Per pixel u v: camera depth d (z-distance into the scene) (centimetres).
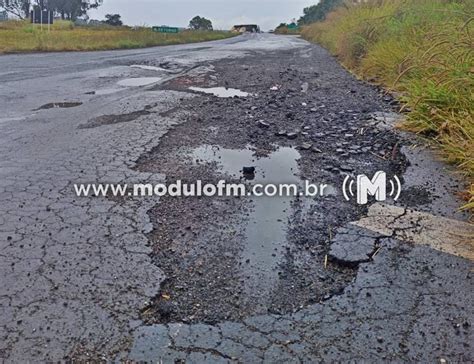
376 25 873
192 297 172
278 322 158
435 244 209
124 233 220
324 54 1272
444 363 139
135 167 311
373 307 166
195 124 430
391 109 487
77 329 153
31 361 138
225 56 1220
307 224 234
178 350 144
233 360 140
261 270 191
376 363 139
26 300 167
